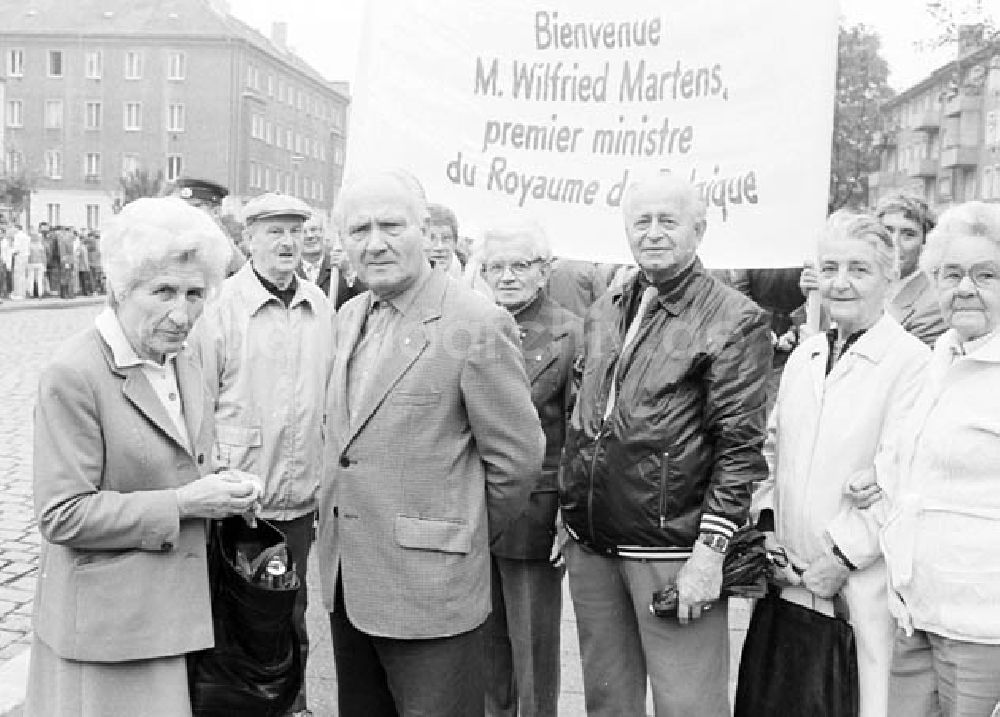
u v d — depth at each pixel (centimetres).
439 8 492
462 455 307
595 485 343
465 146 488
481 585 311
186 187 670
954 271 296
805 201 443
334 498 313
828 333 354
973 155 5791
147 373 270
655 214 330
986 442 292
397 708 318
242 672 281
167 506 262
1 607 561
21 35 7931
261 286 455
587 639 365
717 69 452
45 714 269
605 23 467
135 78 7919
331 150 10031
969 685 295
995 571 290
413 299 307
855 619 334
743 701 357
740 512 323
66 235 3262
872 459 333
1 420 1123
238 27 8494
